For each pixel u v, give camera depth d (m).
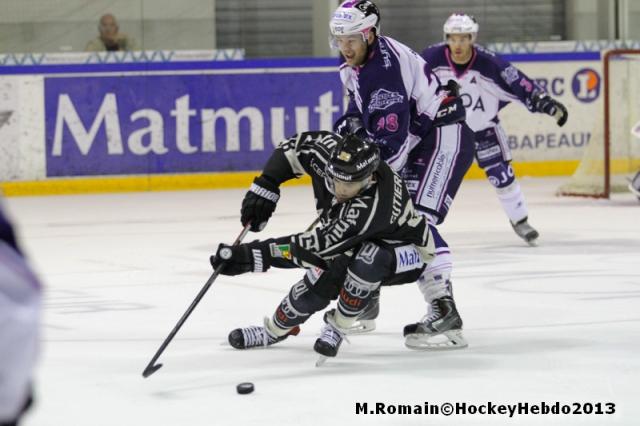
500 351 10.16
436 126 11.50
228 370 9.48
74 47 31.12
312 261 9.09
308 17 33.47
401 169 11.40
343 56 11.41
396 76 10.85
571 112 31.31
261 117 29.61
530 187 28.70
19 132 28.09
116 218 23.42
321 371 9.38
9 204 26.39
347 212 8.95
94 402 8.45
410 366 9.53
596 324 11.49
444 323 10.16
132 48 31.44
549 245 18.25
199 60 29.12
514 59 30.92
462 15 17.50
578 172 26.34
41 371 9.55
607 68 25.98
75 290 14.44
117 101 28.77
